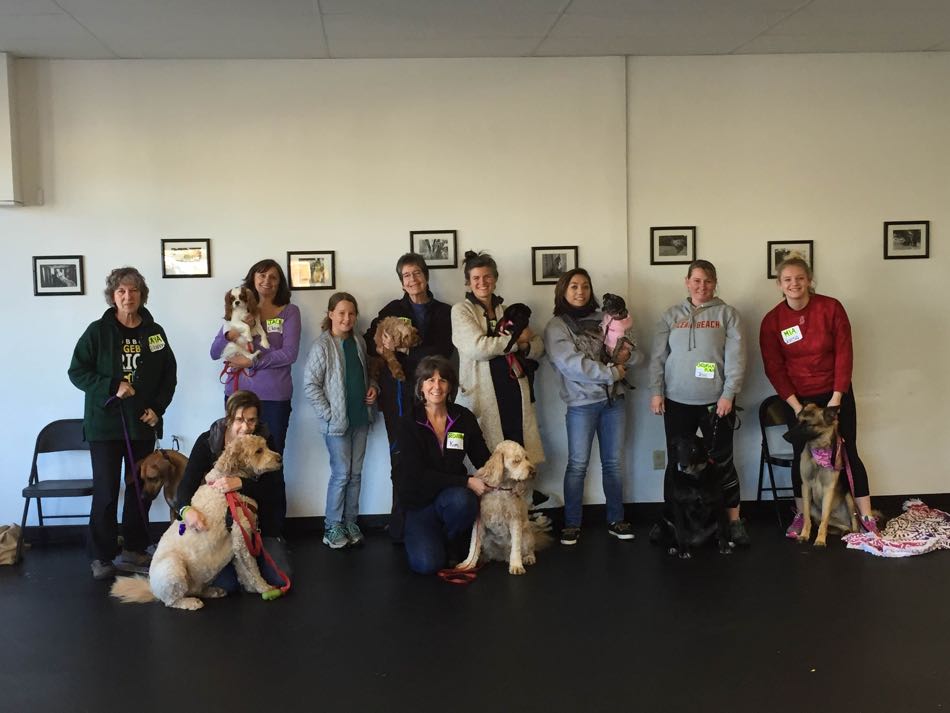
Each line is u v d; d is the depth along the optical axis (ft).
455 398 13.01
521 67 14.67
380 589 11.24
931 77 15.16
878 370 15.31
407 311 13.76
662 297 15.06
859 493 13.50
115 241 14.34
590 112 14.79
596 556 12.69
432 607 10.46
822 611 10.09
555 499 14.92
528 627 9.70
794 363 13.84
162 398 12.66
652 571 11.85
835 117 15.12
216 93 14.37
